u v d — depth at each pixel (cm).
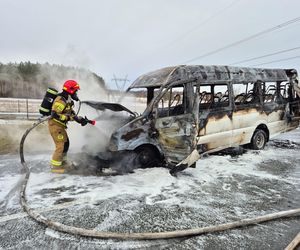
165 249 263
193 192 412
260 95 686
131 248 265
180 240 279
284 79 758
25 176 472
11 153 678
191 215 334
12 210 346
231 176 494
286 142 853
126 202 371
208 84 595
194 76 533
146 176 474
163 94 500
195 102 466
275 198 392
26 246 266
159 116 531
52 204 362
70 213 336
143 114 494
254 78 660
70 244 270
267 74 704
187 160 453
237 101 660
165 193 405
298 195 405
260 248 265
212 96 641
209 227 296
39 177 473
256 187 438
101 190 413
